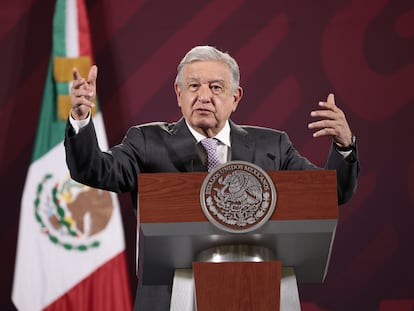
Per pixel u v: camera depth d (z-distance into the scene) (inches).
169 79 700.0
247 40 707.4
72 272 620.1
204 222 276.4
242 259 283.7
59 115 650.2
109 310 617.3
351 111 691.4
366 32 708.0
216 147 346.9
